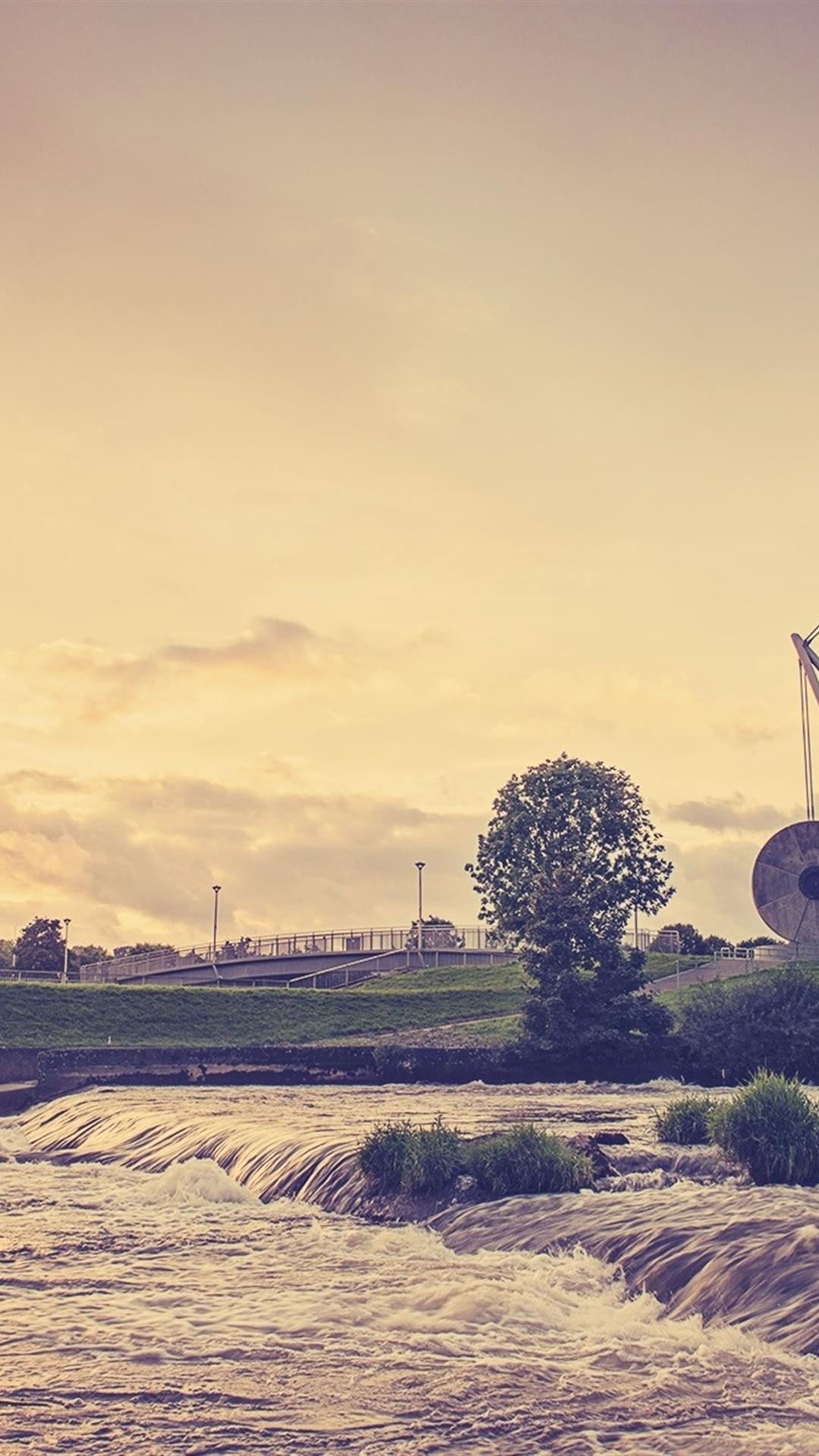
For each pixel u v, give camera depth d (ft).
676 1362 55.67
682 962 333.21
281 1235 86.99
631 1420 49.39
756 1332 58.80
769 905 309.42
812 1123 91.61
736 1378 53.62
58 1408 51.13
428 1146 94.63
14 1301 68.44
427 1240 83.51
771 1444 46.88
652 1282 67.26
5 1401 51.88
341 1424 49.32
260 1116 148.77
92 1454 46.47
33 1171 124.88
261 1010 291.99
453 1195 91.40
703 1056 228.02
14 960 562.25
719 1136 93.20
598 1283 68.69
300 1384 53.83
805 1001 223.92
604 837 259.19
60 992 282.36
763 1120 91.50
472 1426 48.98
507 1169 90.84
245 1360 57.26
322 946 387.96
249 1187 109.60
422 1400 51.85
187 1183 107.86
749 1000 226.79
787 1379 53.36
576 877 253.44
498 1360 56.59
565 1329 61.26
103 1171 124.26
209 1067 224.53
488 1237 81.56
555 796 261.85
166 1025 279.28
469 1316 63.46
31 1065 224.33
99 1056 223.30
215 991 297.74
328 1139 115.14
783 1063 219.00
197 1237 86.99
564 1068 235.20
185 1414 50.44
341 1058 229.66
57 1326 63.16
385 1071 229.86
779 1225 71.26
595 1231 76.64
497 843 260.62
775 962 312.50
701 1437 47.65
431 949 377.91
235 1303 67.56
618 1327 61.21
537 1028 241.14
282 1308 66.13
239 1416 50.21
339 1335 60.90
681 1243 70.69
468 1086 222.69
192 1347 59.31
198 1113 153.58
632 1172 94.89
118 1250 82.64
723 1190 85.71
